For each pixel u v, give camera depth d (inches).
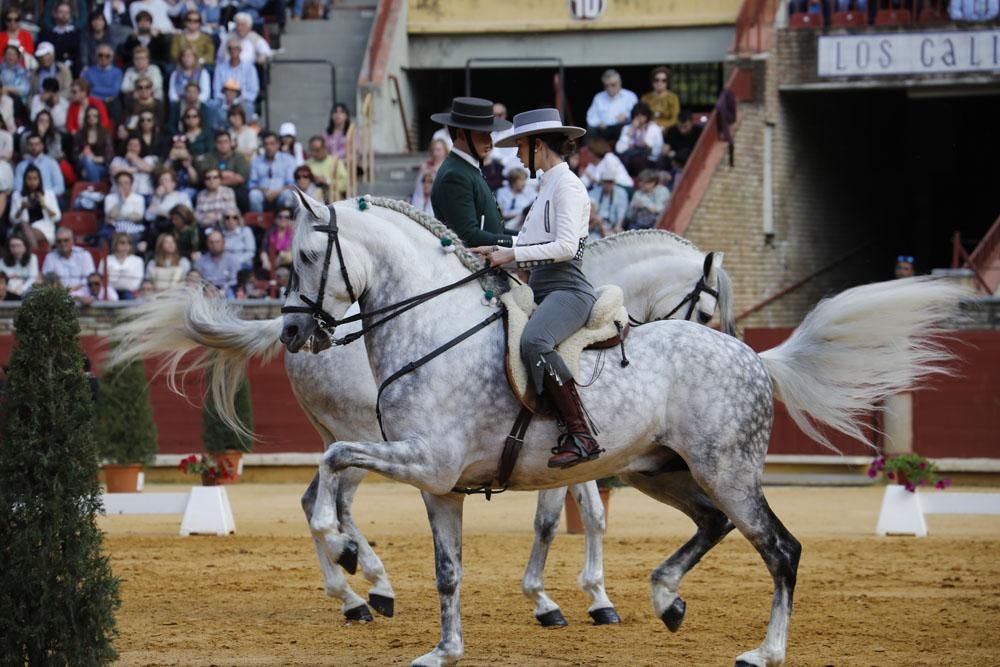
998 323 892.0
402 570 556.1
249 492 870.4
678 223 962.7
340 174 997.8
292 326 356.5
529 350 345.4
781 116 1088.2
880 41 1058.7
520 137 363.9
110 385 797.2
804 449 919.7
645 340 360.8
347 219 358.3
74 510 316.5
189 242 946.7
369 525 707.4
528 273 384.8
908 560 579.5
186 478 926.4
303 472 937.5
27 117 1062.4
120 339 454.6
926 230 1263.5
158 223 965.2
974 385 886.4
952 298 381.4
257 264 954.1
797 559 355.3
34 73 1082.1
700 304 446.3
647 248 453.7
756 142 1066.1
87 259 955.3
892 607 468.8
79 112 1048.8
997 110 1240.2
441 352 350.9
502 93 1286.9
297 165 997.2
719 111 1007.6
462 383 349.1
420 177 976.3
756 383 359.6
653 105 1049.5
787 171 1099.9
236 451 896.9
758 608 467.8
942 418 892.6
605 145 983.6
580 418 345.1
